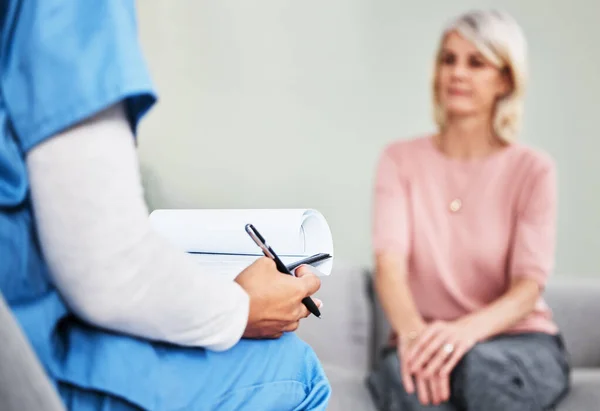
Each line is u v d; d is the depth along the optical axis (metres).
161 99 2.66
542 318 2.26
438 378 2.13
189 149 2.64
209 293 0.64
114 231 0.56
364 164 2.49
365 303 2.37
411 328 2.27
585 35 2.36
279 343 0.78
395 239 2.38
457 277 2.34
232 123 2.61
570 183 2.36
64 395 0.62
